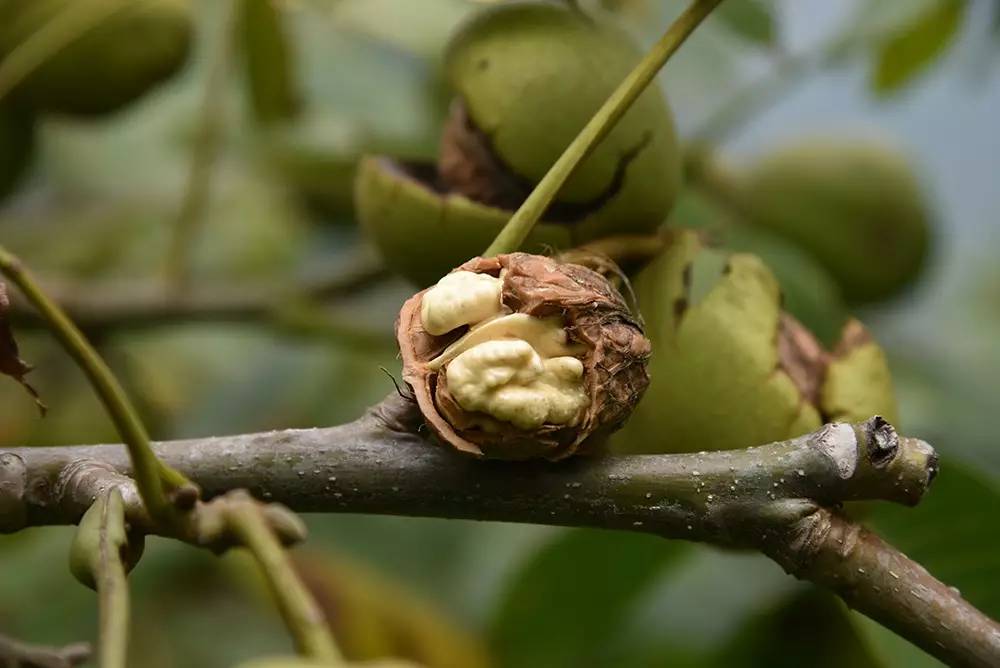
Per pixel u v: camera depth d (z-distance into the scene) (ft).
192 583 2.95
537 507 1.93
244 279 3.13
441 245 2.10
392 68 3.00
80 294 2.59
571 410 1.90
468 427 1.90
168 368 3.13
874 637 2.12
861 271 2.79
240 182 3.24
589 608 2.48
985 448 2.78
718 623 2.59
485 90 2.10
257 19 2.54
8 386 2.87
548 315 1.91
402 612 2.57
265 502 1.95
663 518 1.93
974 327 3.31
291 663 1.78
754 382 2.05
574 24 2.12
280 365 3.07
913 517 2.16
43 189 3.27
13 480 1.94
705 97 2.84
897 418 2.11
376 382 3.06
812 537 1.91
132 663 2.85
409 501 1.94
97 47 2.50
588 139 1.96
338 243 3.17
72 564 1.86
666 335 2.07
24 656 1.94
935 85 3.50
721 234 2.31
